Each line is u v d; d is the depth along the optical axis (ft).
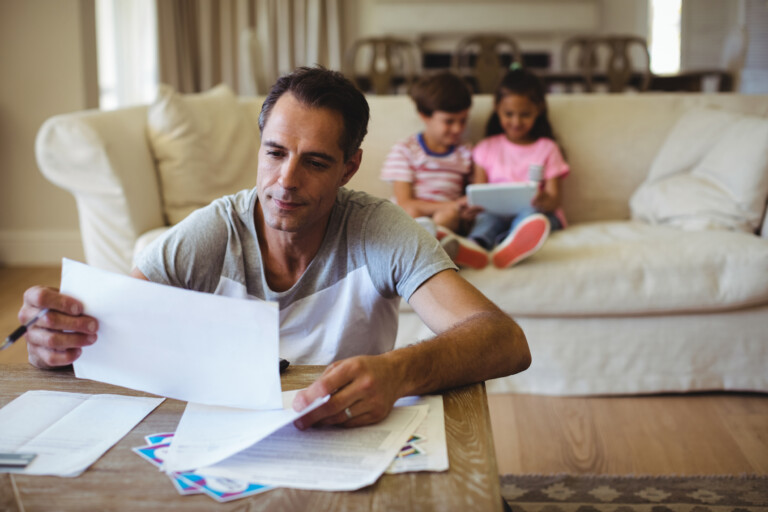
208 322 2.68
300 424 2.61
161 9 16.35
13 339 2.80
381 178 8.43
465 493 2.23
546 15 19.84
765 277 6.65
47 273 11.69
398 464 2.39
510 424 6.58
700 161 8.30
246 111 9.07
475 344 3.04
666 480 5.58
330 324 3.84
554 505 5.25
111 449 2.49
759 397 7.07
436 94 7.91
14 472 2.34
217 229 3.72
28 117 11.81
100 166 6.98
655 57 20.16
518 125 8.21
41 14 11.58
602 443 6.21
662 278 6.75
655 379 7.02
